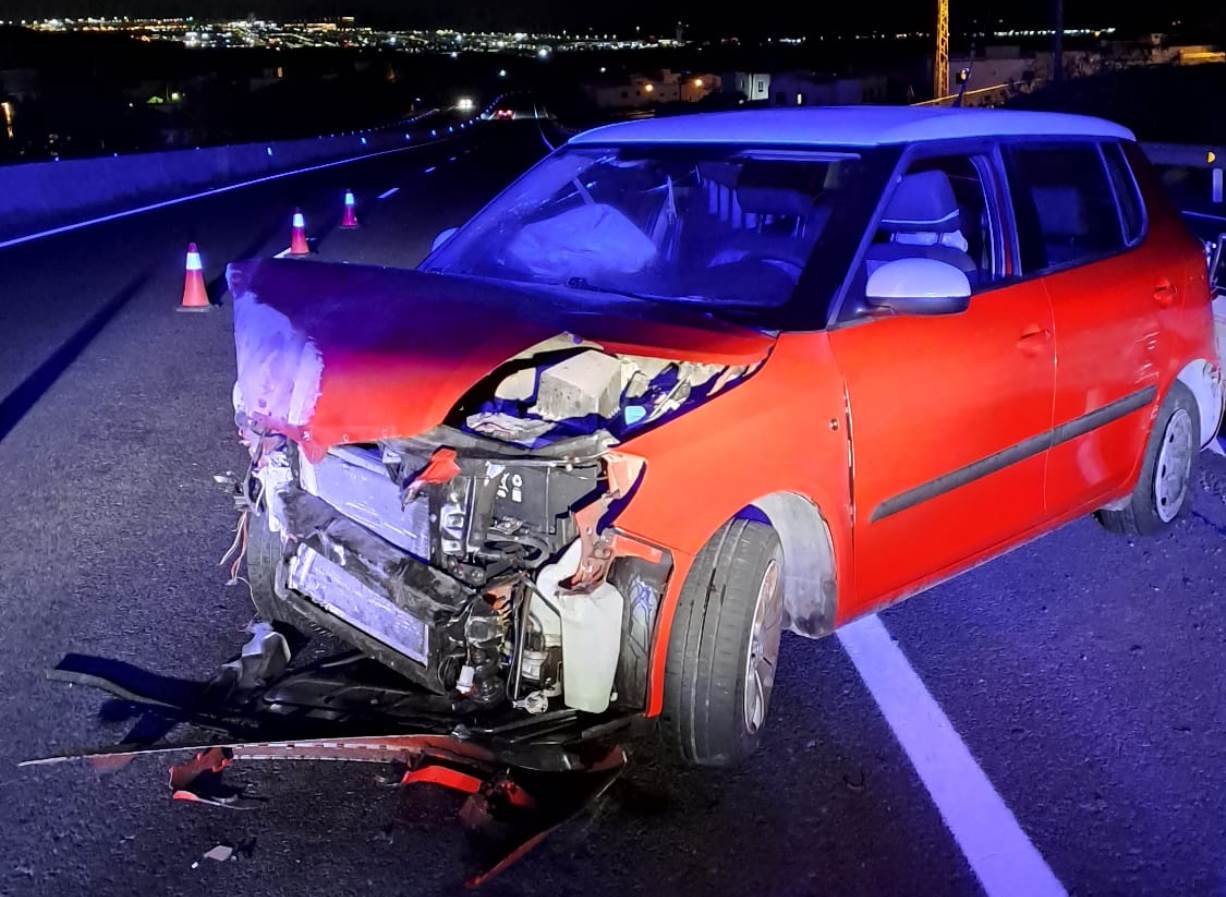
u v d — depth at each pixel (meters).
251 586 4.02
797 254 4.03
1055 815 3.26
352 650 3.91
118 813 3.17
